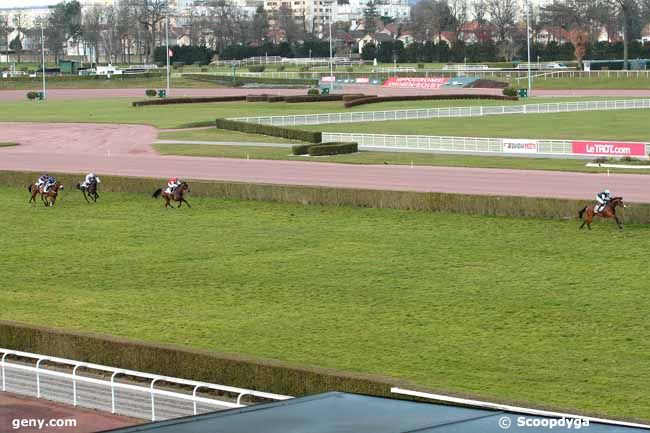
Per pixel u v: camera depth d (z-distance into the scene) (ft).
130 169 262.88
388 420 43.65
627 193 204.13
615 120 375.45
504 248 164.55
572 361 108.17
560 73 585.22
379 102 482.69
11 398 95.55
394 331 121.70
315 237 178.40
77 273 157.79
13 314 133.80
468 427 42.60
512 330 120.57
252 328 124.77
